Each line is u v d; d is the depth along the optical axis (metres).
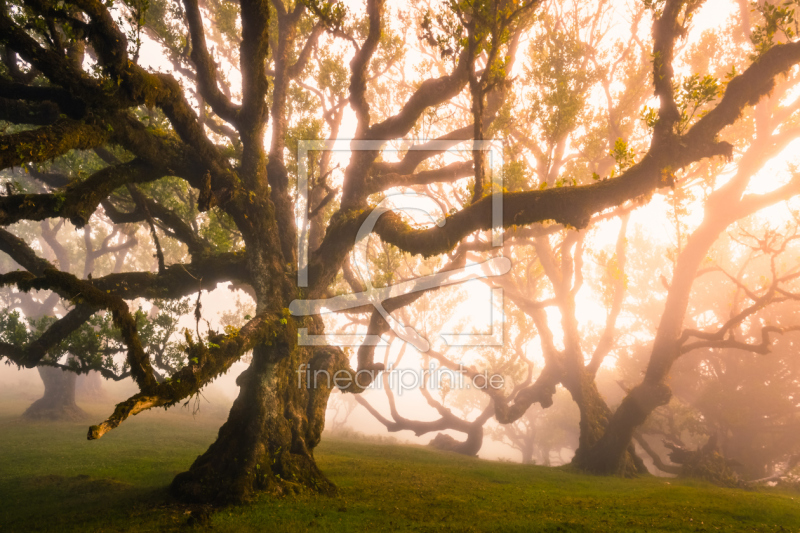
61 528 9.41
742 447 33.62
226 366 11.41
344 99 22.41
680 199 21.94
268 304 14.39
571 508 13.07
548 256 27.34
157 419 30.59
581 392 26.56
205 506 11.35
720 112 11.81
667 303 25.05
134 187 14.81
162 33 19.19
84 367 16.48
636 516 12.12
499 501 13.73
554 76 22.02
